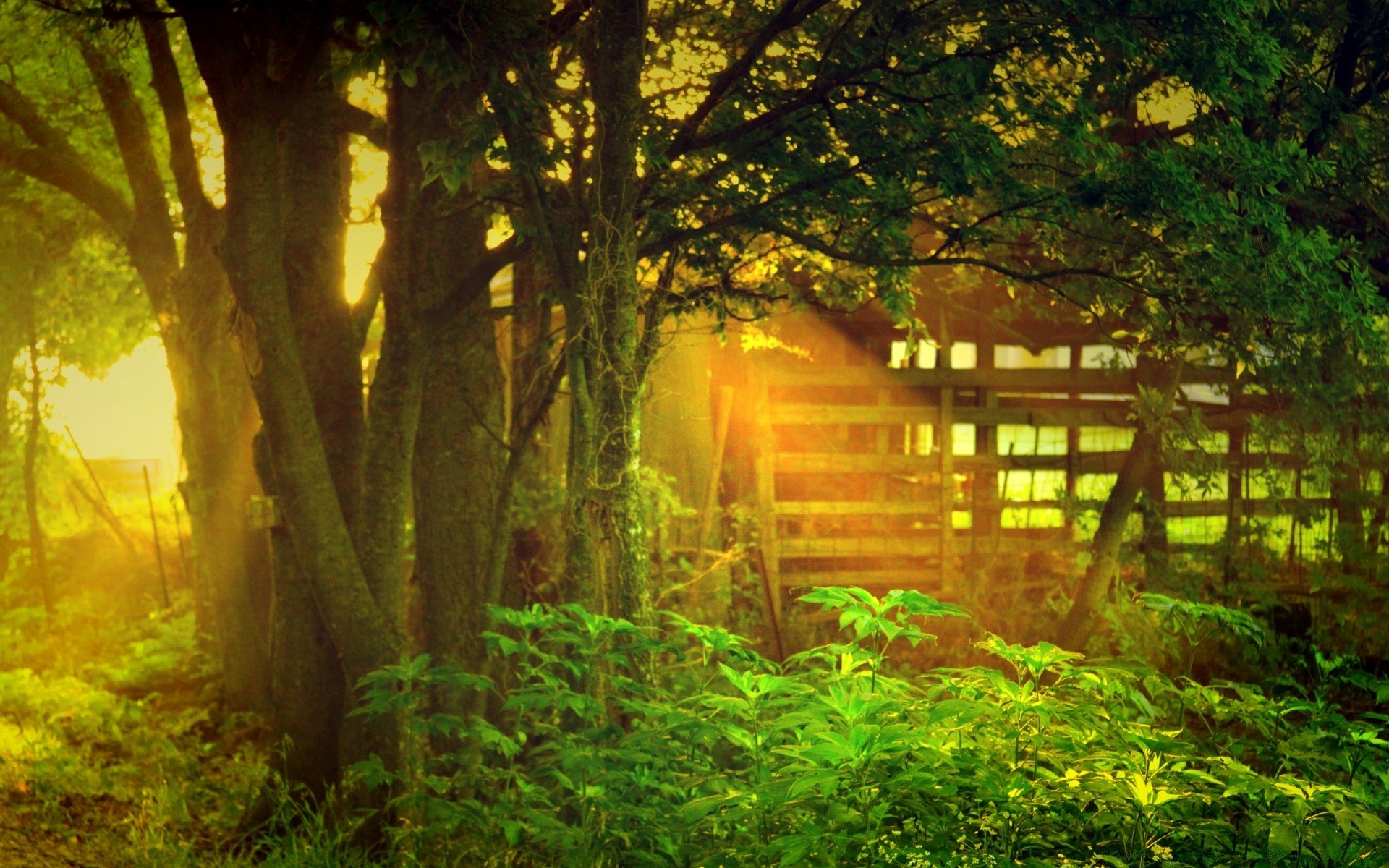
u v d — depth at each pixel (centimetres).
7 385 1745
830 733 442
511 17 725
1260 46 766
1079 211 877
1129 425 1385
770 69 893
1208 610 577
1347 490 1212
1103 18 742
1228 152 811
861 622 507
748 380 1344
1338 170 979
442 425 1005
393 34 680
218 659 1417
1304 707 512
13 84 1413
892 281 1008
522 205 895
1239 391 1323
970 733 472
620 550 789
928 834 420
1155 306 916
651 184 838
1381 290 1084
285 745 881
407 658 684
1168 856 421
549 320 1063
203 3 736
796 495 1419
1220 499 1410
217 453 1308
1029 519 1423
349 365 886
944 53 830
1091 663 498
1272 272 816
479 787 801
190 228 1236
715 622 1241
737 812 494
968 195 829
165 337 1345
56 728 1105
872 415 1369
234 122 757
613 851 582
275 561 897
